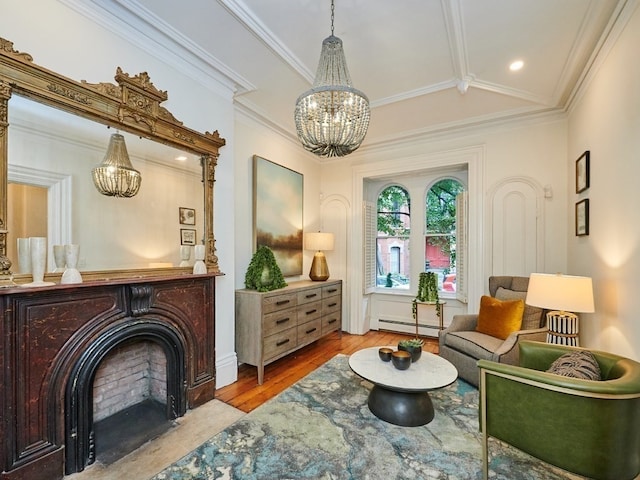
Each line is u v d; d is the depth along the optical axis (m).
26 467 1.56
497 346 2.64
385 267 5.07
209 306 2.64
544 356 1.97
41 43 1.70
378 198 5.13
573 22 2.10
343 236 4.86
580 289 2.21
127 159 2.12
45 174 1.71
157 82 2.30
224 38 2.30
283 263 4.10
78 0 1.85
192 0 1.93
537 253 3.53
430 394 2.63
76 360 1.76
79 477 1.70
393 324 4.87
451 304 4.44
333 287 4.28
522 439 1.53
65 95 1.77
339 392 2.67
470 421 2.22
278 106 3.43
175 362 2.32
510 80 2.85
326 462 1.78
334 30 2.21
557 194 3.44
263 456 1.83
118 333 1.93
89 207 1.91
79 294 1.78
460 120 3.73
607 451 1.34
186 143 2.48
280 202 4.04
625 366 1.54
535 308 2.84
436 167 4.18
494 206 3.75
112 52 2.03
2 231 1.53
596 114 2.47
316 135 1.99
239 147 3.46
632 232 1.88
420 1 1.93
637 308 1.82
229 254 2.96
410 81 2.91
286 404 2.46
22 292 1.51
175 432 2.12
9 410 1.51
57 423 1.68
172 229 2.41
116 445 1.97
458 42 2.32
